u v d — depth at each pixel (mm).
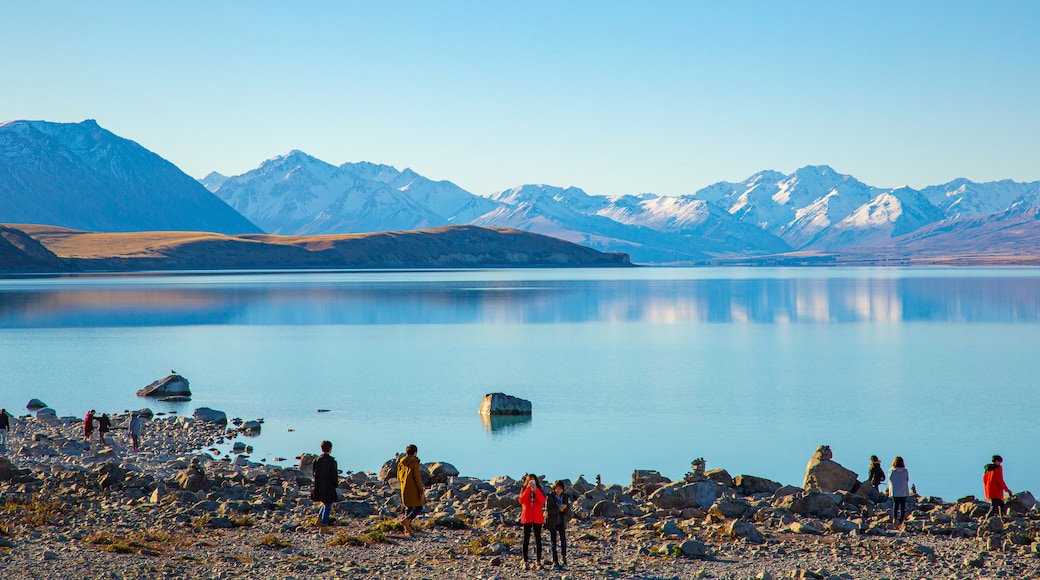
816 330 131250
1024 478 43156
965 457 48250
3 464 33562
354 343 111562
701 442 52156
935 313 165000
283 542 24109
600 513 29672
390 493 33750
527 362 92875
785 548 24672
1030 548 24406
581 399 69062
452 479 37031
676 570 22266
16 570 20500
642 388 74938
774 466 45469
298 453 47969
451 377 81562
